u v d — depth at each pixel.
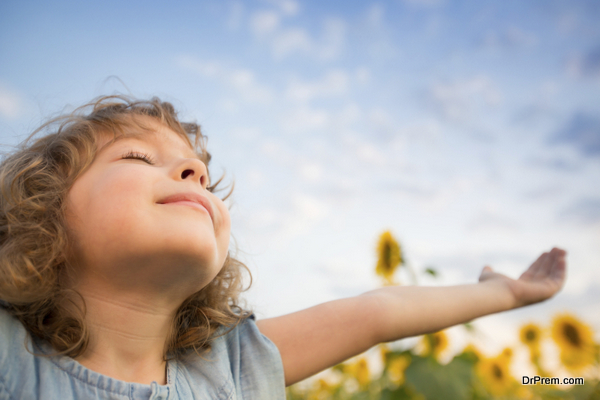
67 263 0.69
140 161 0.80
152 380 0.73
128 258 0.65
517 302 1.16
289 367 0.92
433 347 1.93
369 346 0.98
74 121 0.86
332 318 0.98
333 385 3.11
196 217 0.69
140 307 0.70
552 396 1.87
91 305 0.68
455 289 1.12
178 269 0.67
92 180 0.73
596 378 1.82
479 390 1.80
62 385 0.63
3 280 0.66
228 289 1.04
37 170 0.76
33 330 0.67
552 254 1.30
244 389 0.85
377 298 1.03
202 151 1.27
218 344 0.88
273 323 0.97
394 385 1.85
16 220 0.72
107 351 0.69
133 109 0.95
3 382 0.60
